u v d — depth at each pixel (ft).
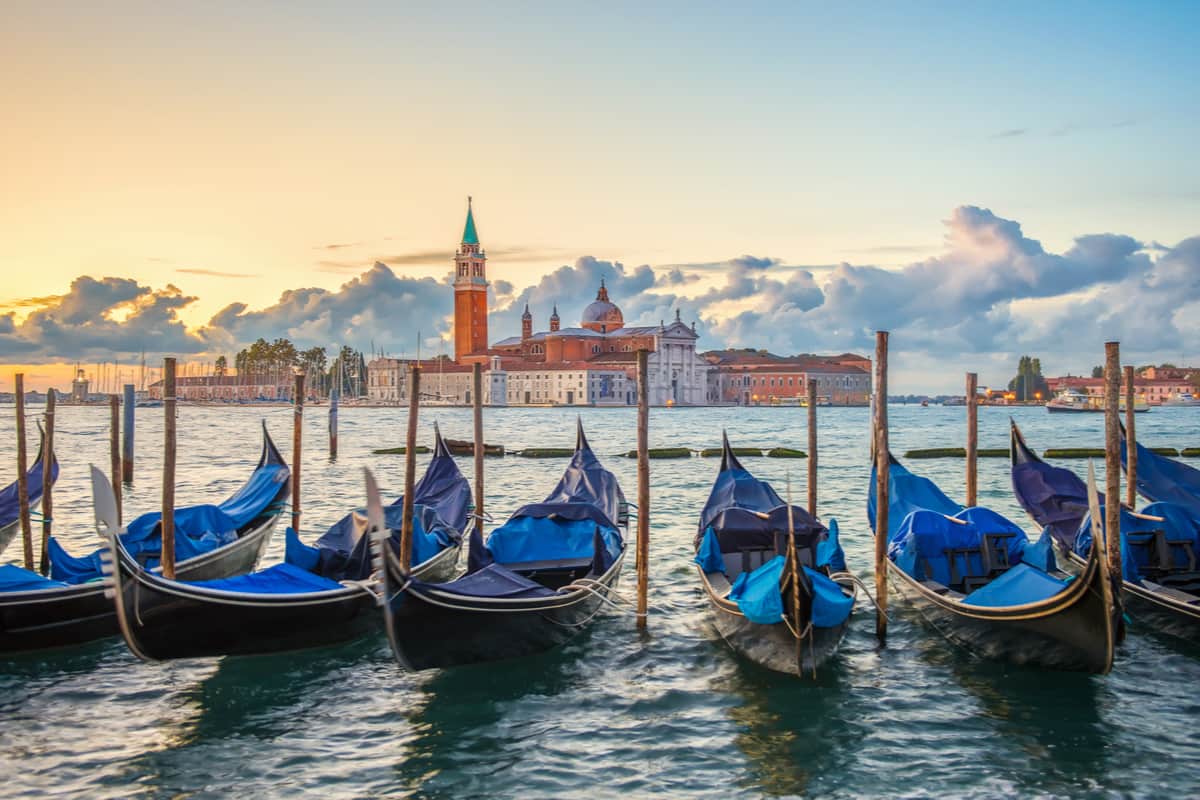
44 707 46.19
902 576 59.00
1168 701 46.14
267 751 41.75
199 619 47.98
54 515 104.42
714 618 57.72
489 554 59.98
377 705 46.65
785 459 196.03
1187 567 58.75
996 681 48.88
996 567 58.03
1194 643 52.31
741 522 61.93
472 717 45.21
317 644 52.95
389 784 38.88
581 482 89.92
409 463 61.82
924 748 41.65
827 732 43.27
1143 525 60.64
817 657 48.03
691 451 199.72
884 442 56.08
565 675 50.60
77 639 53.42
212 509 68.49
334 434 193.67
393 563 45.62
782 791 38.22
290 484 82.94
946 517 59.47
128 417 141.49
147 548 61.98
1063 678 48.52
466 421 449.06
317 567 58.13
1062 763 40.19
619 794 38.06
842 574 56.08
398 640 46.26
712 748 41.86
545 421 444.55
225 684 49.19
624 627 58.80
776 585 46.91
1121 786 38.29
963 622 51.78
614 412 578.66
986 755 40.96
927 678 49.42
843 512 108.37
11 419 468.75
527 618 51.47
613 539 66.28
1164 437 278.46
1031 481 73.31
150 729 43.91
